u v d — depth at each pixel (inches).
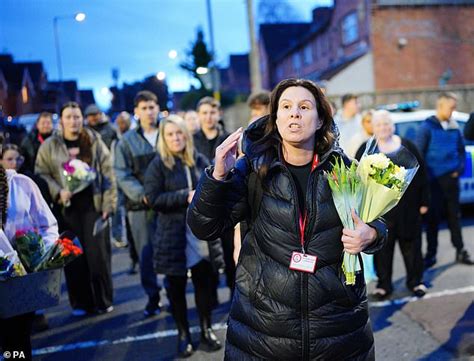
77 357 164.1
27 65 2018.9
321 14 1519.4
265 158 85.0
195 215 84.0
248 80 2413.9
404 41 957.2
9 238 109.0
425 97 788.6
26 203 112.7
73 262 198.4
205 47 1278.3
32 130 269.4
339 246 82.9
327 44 1184.8
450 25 970.7
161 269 154.1
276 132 87.0
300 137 82.5
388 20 956.6
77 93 2290.8
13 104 1713.8
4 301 100.3
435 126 239.5
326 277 81.7
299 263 81.2
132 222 197.8
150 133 200.5
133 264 265.3
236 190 85.5
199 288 160.1
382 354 152.6
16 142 505.7
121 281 253.4
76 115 190.9
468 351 150.3
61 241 106.0
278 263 82.7
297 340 81.4
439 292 204.5
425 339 161.2
